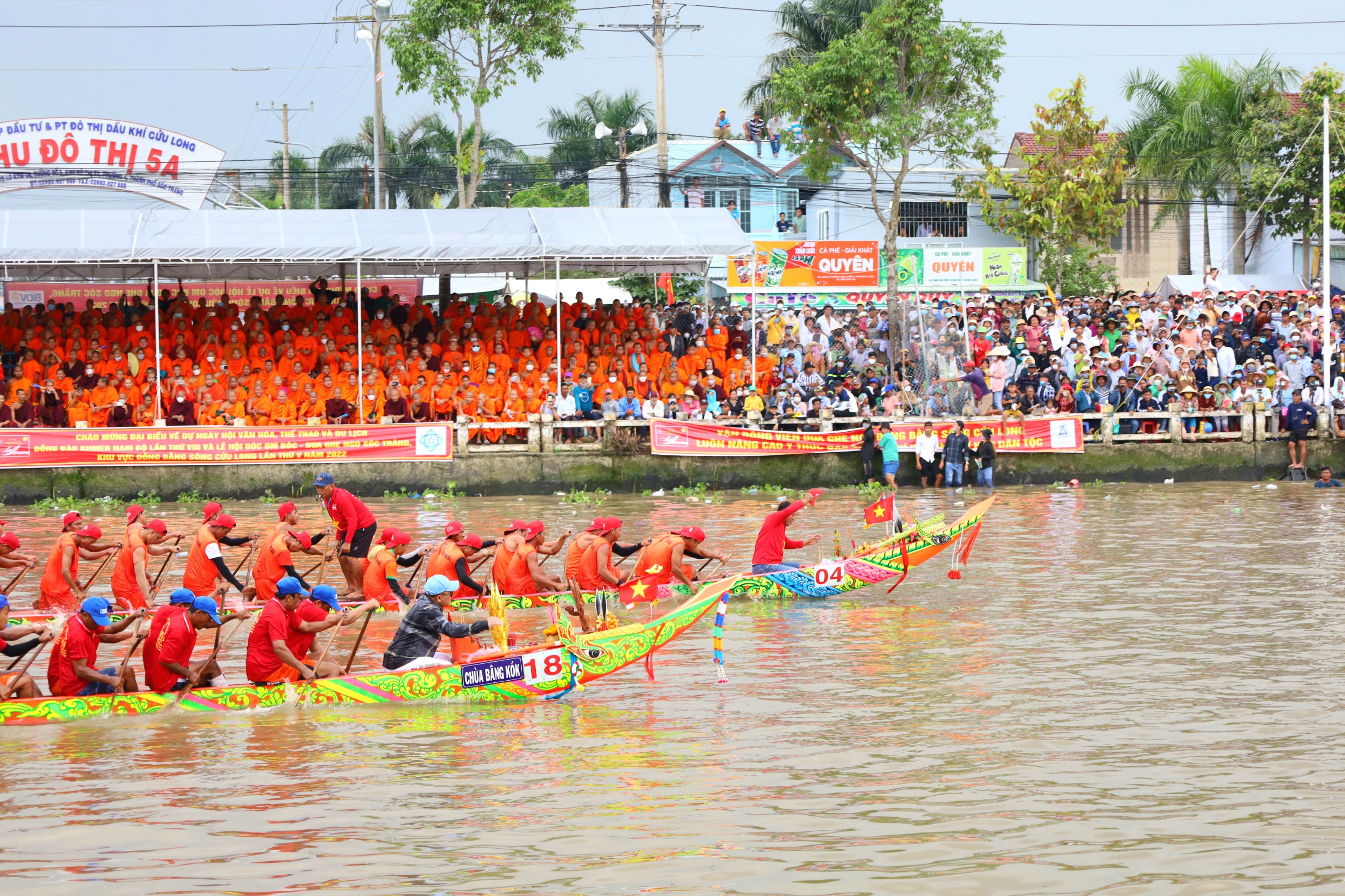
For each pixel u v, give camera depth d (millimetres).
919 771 14664
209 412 43219
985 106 55125
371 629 22797
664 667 20078
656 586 24312
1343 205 64500
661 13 68375
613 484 44750
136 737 16328
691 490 44719
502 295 69500
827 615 24016
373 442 43188
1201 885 11367
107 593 25766
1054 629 22406
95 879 11711
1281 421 48250
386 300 49469
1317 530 34656
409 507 40406
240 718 17219
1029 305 55219
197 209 52438
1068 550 31422
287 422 43562
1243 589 26062
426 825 13039
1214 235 77750
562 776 14609
